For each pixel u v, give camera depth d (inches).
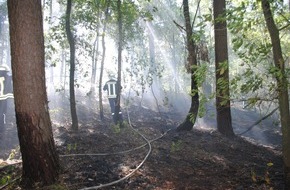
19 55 203.2
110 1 438.0
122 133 402.9
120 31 440.5
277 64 177.5
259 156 352.5
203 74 188.2
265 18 166.2
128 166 270.2
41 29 212.7
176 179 251.6
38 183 207.3
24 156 210.8
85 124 456.8
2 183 208.2
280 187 233.8
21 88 204.1
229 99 185.2
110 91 461.4
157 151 325.4
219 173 273.7
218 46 422.0
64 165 252.4
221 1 403.2
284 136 194.9
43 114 211.2
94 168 254.4
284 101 189.6
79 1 426.9
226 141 397.7
